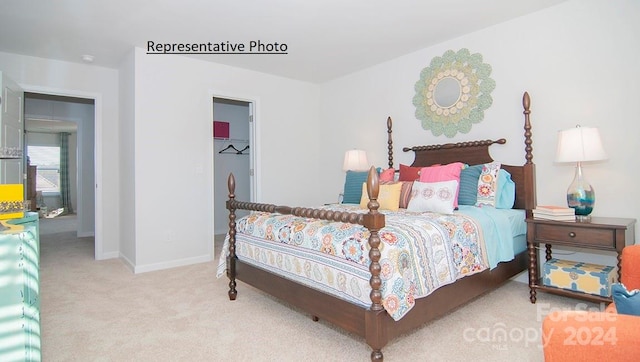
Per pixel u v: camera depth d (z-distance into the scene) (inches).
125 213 161.9
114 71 173.8
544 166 118.5
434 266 78.0
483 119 133.2
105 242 172.2
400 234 74.9
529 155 118.8
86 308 103.2
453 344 78.5
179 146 156.6
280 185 191.3
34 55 152.6
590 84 108.7
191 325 90.8
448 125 143.1
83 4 109.1
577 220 97.6
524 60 122.4
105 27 126.3
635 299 38.6
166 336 84.6
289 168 195.2
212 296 113.5
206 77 164.7
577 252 113.3
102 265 156.6
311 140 204.7
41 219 337.1
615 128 104.3
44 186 393.7
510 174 122.7
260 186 183.5
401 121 161.6
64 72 161.0
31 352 55.9
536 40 119.6
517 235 111.5
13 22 120.6
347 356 74.5
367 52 155.3
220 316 96.7
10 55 149.0
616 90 104.0
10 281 53.6
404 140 160.6
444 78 143.9
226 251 113.3
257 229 101.8
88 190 240.4
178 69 156.6
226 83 171.0
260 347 78.9
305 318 95.1
